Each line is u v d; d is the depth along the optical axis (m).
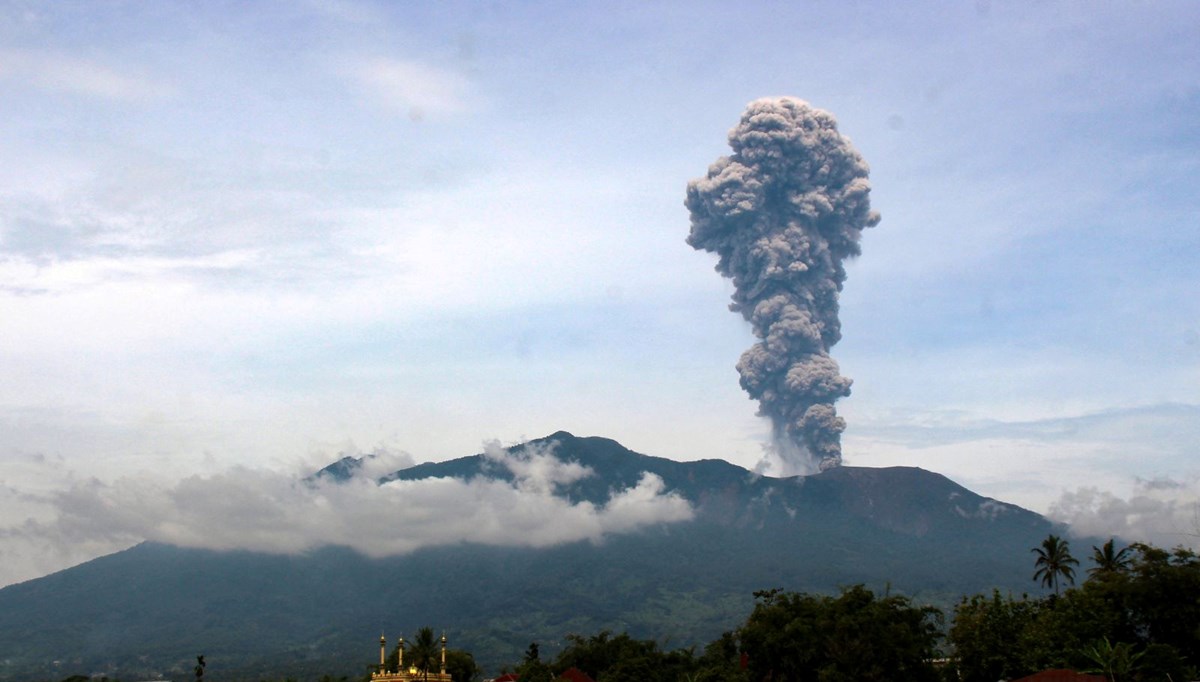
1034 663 128.50
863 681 130.38
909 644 132.62
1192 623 123.38
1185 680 113.94
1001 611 146.12
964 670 143.88
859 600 145.25
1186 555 133.38
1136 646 126.62
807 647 136.88
